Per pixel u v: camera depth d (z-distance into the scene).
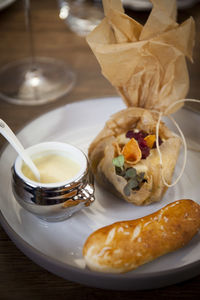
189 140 0.36
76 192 0.28
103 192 0.32
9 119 0.41
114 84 0.34
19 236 0.27
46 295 0.26
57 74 0.48
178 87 0.34
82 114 0.38
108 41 0.32
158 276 0.25
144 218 0.28
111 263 0.25
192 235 0.27
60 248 0.28
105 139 0.33
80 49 0.52
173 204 0.28
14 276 0.27
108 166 0.31
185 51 0.32
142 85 0.34
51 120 0.37
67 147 0.30
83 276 0.25
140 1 0.55
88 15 0.57
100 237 0.26
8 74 0.48
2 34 0.54
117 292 0.26
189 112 0.38
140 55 0.31
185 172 0.33
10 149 0.34
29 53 0.51
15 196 0.29
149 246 0.26
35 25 0.56
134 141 0.31
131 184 0.30
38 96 0.45
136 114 0.33
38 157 0.30
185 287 0.27
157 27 0.31
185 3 0.57
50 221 0.29
